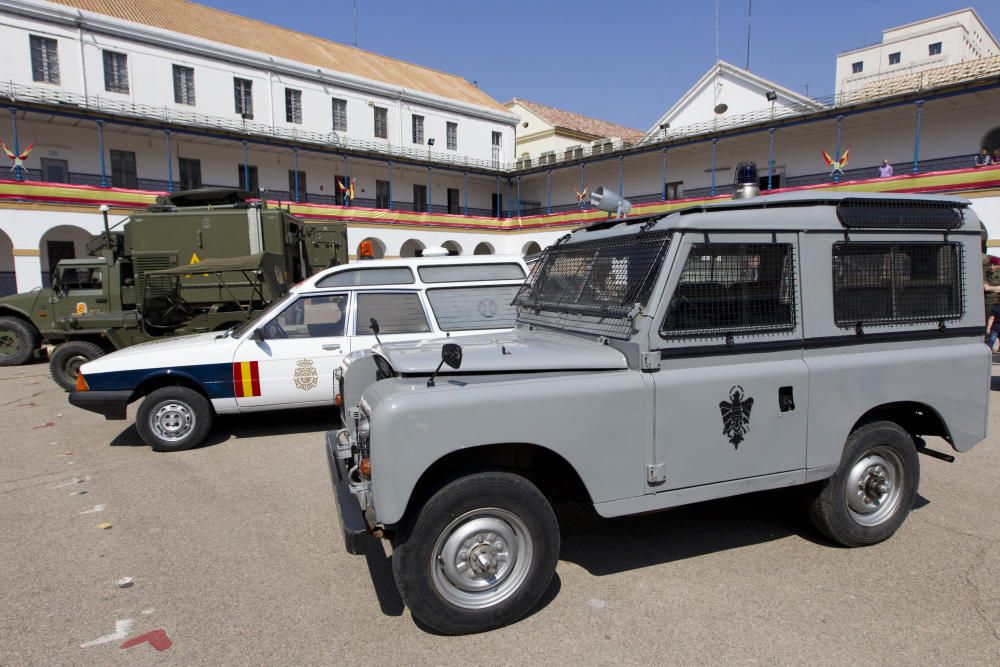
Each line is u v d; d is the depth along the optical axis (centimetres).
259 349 645
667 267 324
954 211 398
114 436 700
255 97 2994
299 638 308
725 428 338
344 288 678
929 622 311
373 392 313
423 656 292
